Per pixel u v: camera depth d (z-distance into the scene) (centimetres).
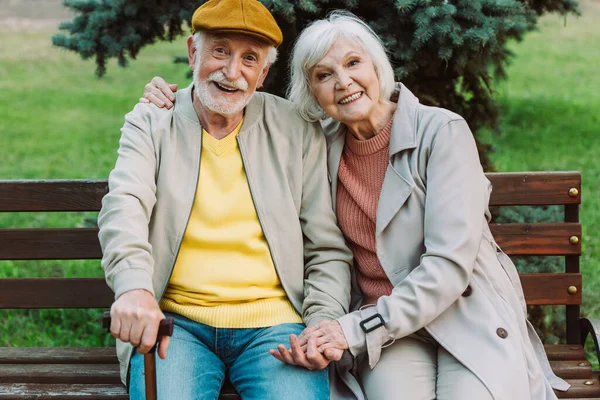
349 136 260
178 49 1262
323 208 257
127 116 261
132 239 227
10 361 278
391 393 233
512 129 798
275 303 251
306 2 314
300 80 257
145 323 208
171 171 249
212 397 233
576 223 290
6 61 1200
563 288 291
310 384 228
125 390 254
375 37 254
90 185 288
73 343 398
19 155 744
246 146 254
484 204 246
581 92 977
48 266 498
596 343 262
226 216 248
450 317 244
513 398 228
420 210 247
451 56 335
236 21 238
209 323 243
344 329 234
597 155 704
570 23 1457
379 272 256
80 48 382
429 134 246
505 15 336
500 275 254
